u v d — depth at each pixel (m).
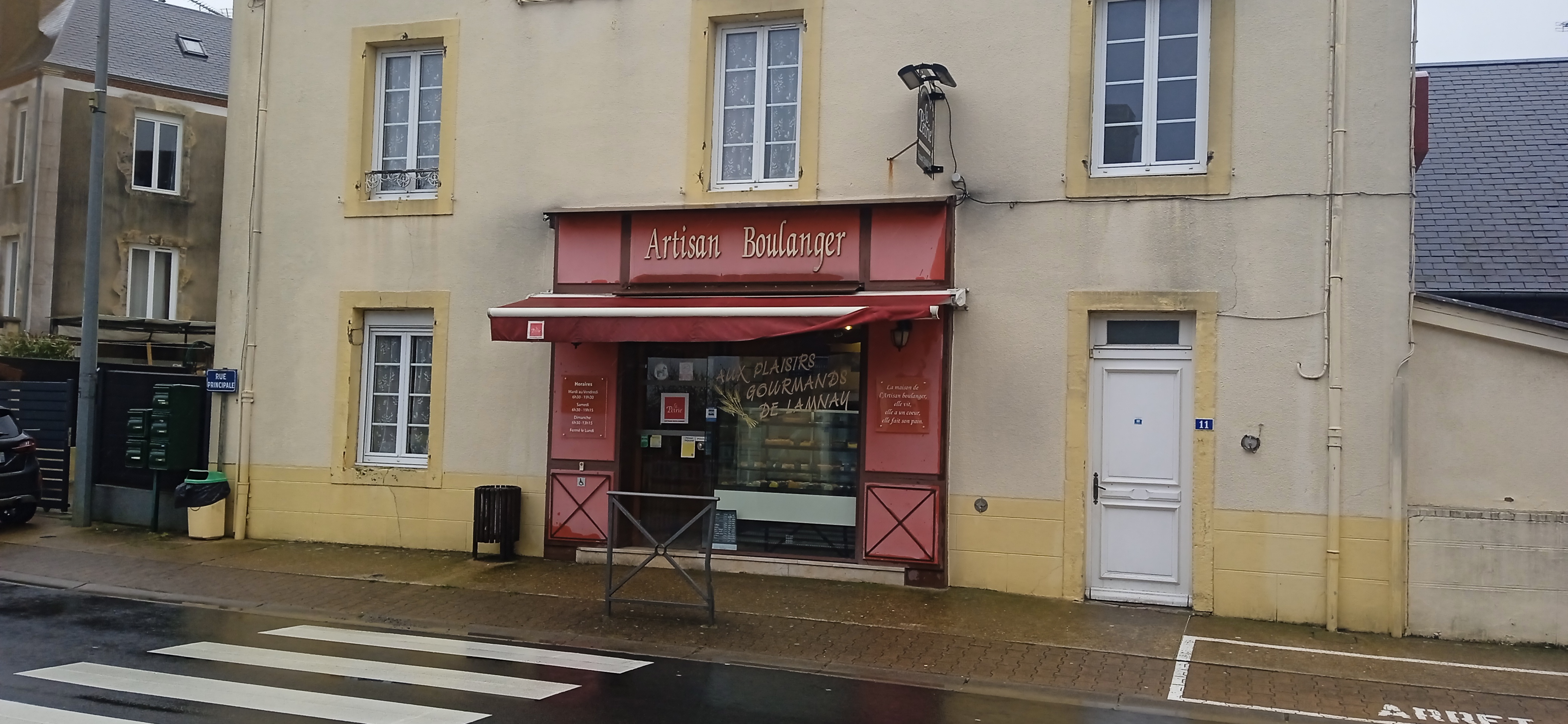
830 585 9.45
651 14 10.43
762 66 10.21
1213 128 8.78
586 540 10.30
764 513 9.99
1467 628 8.05
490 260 10.82
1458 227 11.43
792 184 10.05
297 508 11.35
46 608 8.46
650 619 8.33
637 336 9.16
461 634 7.92
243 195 11.73
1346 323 8.40
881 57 9.71
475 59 10.98
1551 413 8.11
